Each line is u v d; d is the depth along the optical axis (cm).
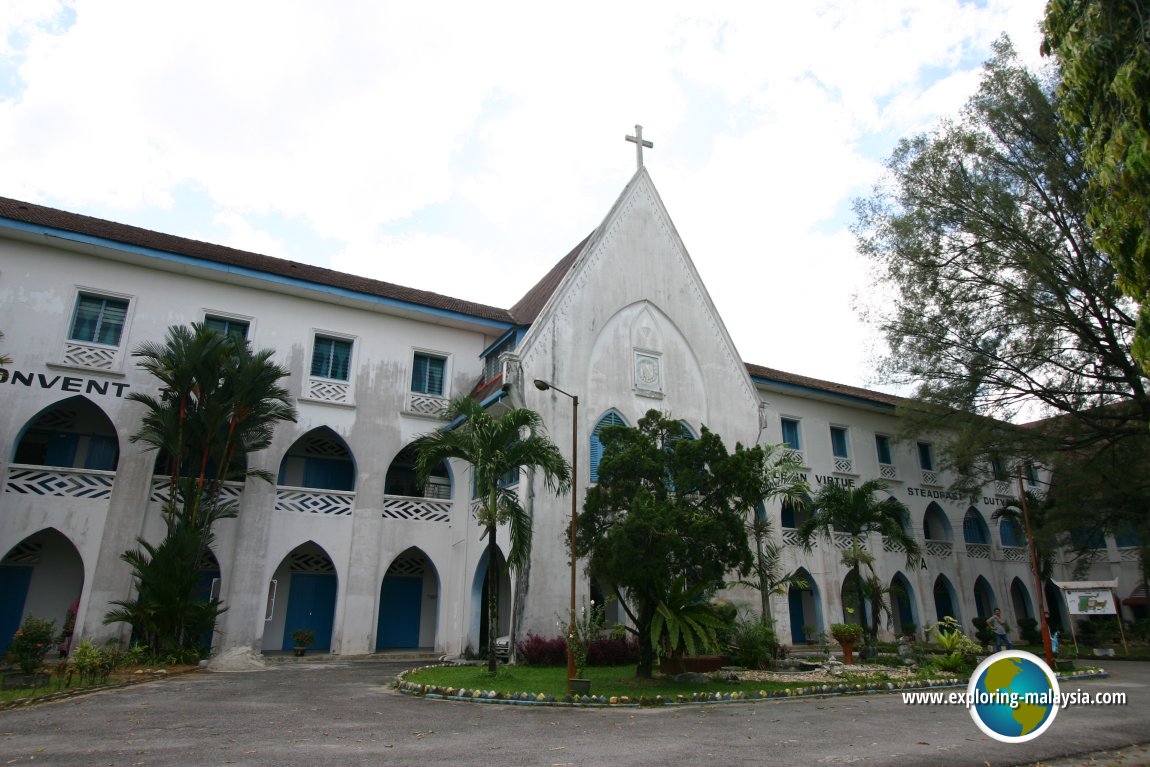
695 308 2402
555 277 2648
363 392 2202
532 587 1792
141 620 1612
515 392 1944
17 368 1800
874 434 3131
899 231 2366
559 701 1137
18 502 1733
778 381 2800
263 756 717
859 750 801
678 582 1381
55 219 1970
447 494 2397
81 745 766
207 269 2022
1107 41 641
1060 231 2109
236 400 1777
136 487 1845
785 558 2669
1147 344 617
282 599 2130
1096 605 2228
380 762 701
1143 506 2397
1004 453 2391
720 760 738
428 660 1945
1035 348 2206
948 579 3050
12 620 1842
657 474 1401
